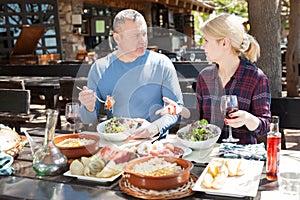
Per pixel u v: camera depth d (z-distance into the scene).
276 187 1.45
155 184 1.40
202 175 1.53
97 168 1.59
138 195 1.39
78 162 1.63
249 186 1.43
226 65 2.13
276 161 1.50
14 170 1.72
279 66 3.70
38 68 5.70
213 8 12.80
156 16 11.05
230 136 2.04
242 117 1.85
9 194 1.46
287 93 6.00
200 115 2.07
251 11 3.67
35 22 8.50
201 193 1.41
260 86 2.09
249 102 2.10
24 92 3.46
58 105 4.23
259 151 1.79
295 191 1.33
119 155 1.63
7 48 8.52
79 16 8.45
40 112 3.87
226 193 1.38
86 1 8.89
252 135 2.09
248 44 2.11
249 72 2.12
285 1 10.30
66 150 1.77
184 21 12.17
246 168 1.57
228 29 2.06
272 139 1.50
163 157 1.59
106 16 9.63
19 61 7.89
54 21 8.48
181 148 1.79
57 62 6.48
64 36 8.54
